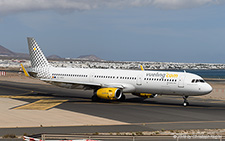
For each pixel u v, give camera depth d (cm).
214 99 9769
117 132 4472
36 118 5634
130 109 7044
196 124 5316
